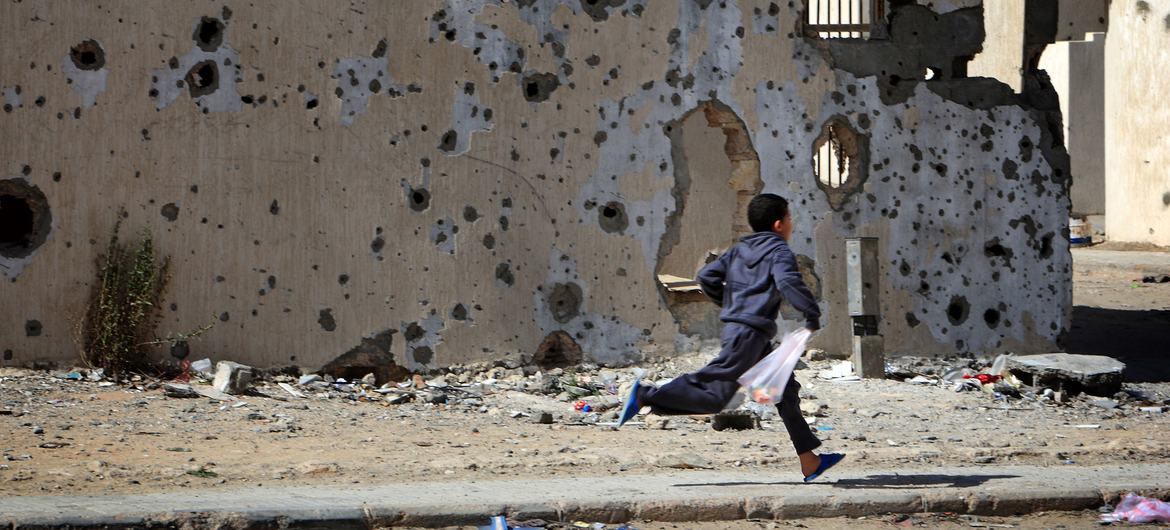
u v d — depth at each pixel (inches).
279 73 467.8
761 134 527.8
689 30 517.7
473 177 490.6
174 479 305.6
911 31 546.9
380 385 481.4
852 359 522.3
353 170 476.1
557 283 500.7
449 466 330.3
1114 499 310.0
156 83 455.5
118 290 448.1
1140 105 1224.8
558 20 500.1
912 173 545.6
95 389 425.7
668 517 284.4
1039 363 508.7
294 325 470.3
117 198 451.5
